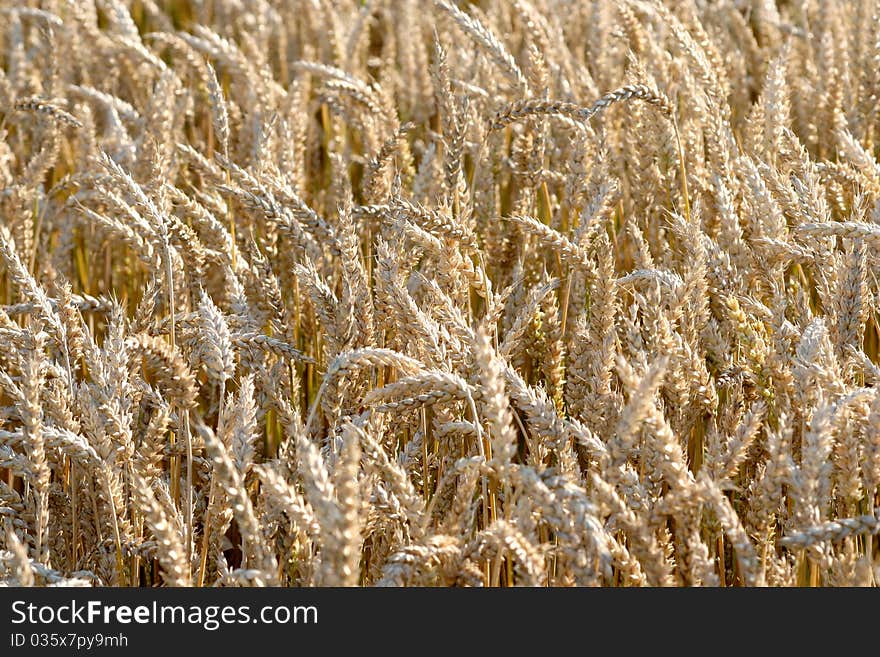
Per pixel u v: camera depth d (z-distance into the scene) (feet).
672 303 10.41
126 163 17.10
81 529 11.18
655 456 9.27
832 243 11.24
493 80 18.40
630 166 15.97
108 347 10.26
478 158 14.14
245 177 12.97
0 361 13.53
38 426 9.44
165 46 26.78
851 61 19.84
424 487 10.74
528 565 7.41
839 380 9.07
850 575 8.12
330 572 7.04
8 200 16.49
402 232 11.52
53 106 17.42
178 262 13.08
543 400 9.25
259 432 12.26
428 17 27.12
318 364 13.29
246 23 29.55
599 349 10.85
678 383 9.94
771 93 14.28
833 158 17.80
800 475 8.09
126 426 9.96
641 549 7.80
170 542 7.98
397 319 10.14
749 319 11.14
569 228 15.70
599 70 19.63
